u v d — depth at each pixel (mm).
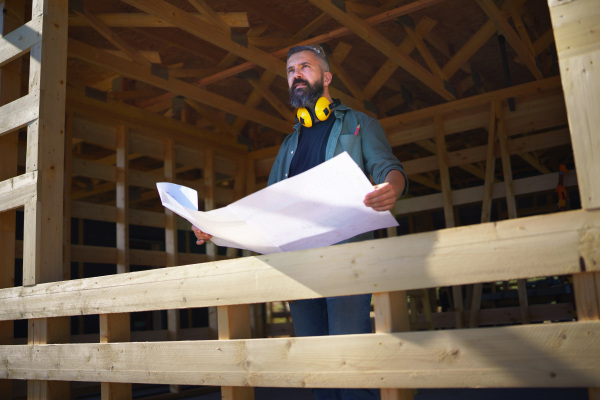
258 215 1138
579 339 880
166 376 1430
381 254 1106
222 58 4863
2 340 2086
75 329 6523
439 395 3201
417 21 4684
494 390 3271
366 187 993
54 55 2215
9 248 2305
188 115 5410
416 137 5145
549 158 8211
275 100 5211
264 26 4250
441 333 1018
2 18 2434
